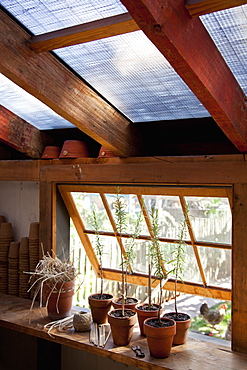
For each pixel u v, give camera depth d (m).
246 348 3.12
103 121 3.48
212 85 2.47
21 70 2.83
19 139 4.23
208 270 3.79
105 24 2.42
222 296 3.79
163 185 3.57
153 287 4.25
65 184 4.26
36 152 4.45
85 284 5.18
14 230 4.91
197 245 3.70
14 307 4.24
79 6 2.49
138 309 3.46
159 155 4.04
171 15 2.10
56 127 4.40
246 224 3.06
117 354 3.16
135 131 3.88
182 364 2.96
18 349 4.60
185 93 3.18
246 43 2.43
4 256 4.75
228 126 2.76
